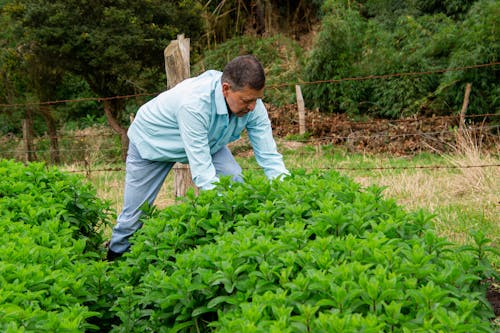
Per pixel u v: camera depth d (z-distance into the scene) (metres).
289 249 2.71
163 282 2.63
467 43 12.87
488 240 2.87
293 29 21.05
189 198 3.59
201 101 3.92
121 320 3.25
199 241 3.26
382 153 12.20
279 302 2.19
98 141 15.73
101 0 13.33
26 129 14.38
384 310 2.22
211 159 4.22
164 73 15.01
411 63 14.33
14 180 4.51
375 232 2.88
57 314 2.38
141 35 13.45
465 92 12.24
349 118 14.77
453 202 6.68
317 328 1.99
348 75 15.22
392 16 17.23
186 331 2.82
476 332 2.07
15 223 3.53
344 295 2.12
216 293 2.64
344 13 16.23
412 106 13.88
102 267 3.26
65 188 4.49
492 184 6.96
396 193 7.35
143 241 3.37
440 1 16.41
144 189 4.60
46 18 13.28
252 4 20.84
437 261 2.71
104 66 13.55
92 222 4.77
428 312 2.11
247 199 3.49
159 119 4.27
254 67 3.75
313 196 3.44
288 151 12.60
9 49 14.51
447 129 12.35
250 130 4.33
